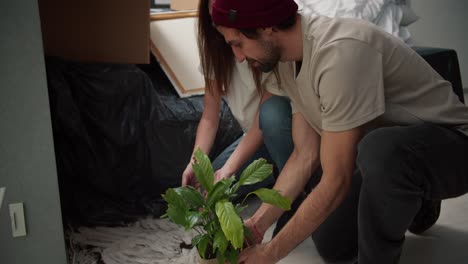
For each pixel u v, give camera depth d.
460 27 2.87
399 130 1.16
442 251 1.55
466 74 2.95
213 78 1.48
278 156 1.51
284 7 1.08
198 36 1.41
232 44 1.14
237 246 0.97
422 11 2.77
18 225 1.33
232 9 1.06
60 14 1.74
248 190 1.78
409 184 1.14
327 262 1.51
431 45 2.86
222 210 1.01
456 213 1.77
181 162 1.78
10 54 1.22
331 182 1.10
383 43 1.12
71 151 1.64
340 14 1.99
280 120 1.46
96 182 1.68
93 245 1.61
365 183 1.15
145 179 1.76
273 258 1.13
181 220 1.07
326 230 1.45
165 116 1.75
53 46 1.77
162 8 2.61
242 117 1.57
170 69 1.97
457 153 1.19
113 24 1.79
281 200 1.08
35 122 1.28
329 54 1.07
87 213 1.68
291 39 1.14
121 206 1.73
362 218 1.18
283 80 1.33
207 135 1.54
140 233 1.67
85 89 1.62
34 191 1.33
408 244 1.59
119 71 1.66
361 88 1.06
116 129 1.66
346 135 1.07
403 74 1.16
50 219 1.36
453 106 1.22
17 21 1.21
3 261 1.35
